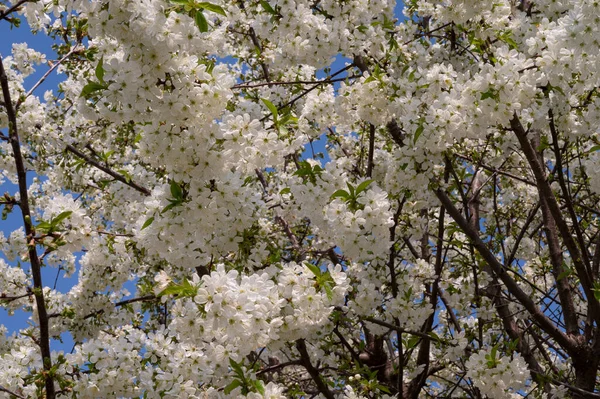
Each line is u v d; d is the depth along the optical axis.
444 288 8.86
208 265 6.01
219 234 5.28
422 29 8.12
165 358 5.47
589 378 6.93
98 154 7.93
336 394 7.65
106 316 8.33
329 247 6.98
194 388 5.00
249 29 9.30
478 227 8.77
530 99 5.29
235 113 6.50
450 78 5.75
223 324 4.13
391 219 5.31
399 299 6.82
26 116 7.29
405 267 7.64
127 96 4.13
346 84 7.03
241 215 5.07
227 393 4.87
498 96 5.19
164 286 4.67
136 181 8.12
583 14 4.95
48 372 4.70
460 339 7.21
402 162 5.92
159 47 4.07
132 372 5.39
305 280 4.75
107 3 4.01
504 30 6.46
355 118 7.24
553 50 5.19
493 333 8.20
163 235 4.89
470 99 5.32
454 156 7.04
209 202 4.74
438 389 9.91
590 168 6.71
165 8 4.05
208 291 4.16
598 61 5.12
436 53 7.86
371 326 7.38
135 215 8.65
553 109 5.91
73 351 6.54
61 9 4.38
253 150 4.93
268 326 4.37
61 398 5.23
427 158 5.85
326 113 7.30
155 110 4.36
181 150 4.52
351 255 5.45
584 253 6.51
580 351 6.94
